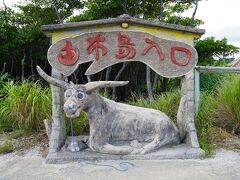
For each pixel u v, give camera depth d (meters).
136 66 10.26
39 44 9.93
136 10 9.00
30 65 10.57
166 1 9.16
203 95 5.59
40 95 5.48
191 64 4.34
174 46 4.32
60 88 4.36
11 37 9.41
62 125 4.41
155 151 4.12
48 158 3.98
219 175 3.49
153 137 4.27
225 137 4.75
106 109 4.24
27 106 5.39
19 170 3.80
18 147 4.71
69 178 3.49
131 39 4.30
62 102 4.40
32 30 9.52
